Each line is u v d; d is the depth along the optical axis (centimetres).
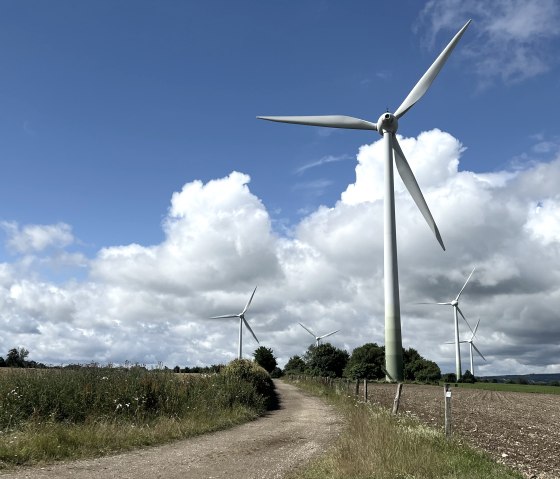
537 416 3231
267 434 1944
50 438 1396
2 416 1590
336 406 3194
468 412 3231
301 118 6050
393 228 6056
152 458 1384
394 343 5962
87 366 2270
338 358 9619
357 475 1121
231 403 2620
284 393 4534
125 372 2327
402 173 5975
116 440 1544
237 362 3531
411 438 1380
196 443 1673
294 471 1257
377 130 6112
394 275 6019
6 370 2089
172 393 2205
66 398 1808
